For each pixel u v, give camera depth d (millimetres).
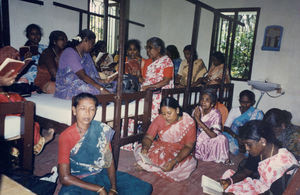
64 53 3084
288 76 5844
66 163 1897
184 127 2805
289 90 5859
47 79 3756
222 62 5223
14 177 1973
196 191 2627
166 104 2695
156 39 3562
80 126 1942
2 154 2166
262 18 5988
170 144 2885
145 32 7246
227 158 3457
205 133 3547
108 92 3020
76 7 5445
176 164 2799
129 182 2107
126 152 3594
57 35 3924
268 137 2182
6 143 2201
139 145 3100
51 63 3783
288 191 1624
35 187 1929
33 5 4707
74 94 3066
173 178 2793
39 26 4863
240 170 2416
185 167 2838
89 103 1901
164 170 2699
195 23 3615
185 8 7141
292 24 5688
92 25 6125
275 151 2160
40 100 2992
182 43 7297
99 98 2570
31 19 4715
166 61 3631
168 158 2811
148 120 3242
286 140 2703
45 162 3033
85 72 3027
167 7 7441
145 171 2959
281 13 5777
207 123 3570
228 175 2574
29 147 2277
